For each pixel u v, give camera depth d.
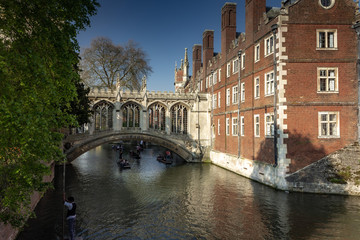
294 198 17.36
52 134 9.23
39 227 13.33
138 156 40.38
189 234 12.63
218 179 24.31
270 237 12.07
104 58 41.25
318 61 19.08
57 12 8.23
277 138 19.17
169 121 34.34
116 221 14.30
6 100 6.71
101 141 32.03
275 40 19.48
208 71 37.34
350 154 18.56
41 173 9.19
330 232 12.38
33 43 8.07
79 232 12.91
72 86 9.49
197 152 35.28
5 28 7.43
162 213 15.46
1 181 9.25
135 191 20.44
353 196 17.61
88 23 9.22
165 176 26.27
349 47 19.16
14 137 7.55
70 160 30.89
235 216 14.71
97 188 21.44
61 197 18.66
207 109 35.72
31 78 7.77
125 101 32.78
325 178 18.38
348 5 19.31
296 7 19.17
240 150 26.20
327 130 18.97
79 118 25.02
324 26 19.19
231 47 29.00
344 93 19.05
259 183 21.89
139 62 43.81
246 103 24.83
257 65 22.89
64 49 8.41
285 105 18.89
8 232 10.93
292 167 18.78
